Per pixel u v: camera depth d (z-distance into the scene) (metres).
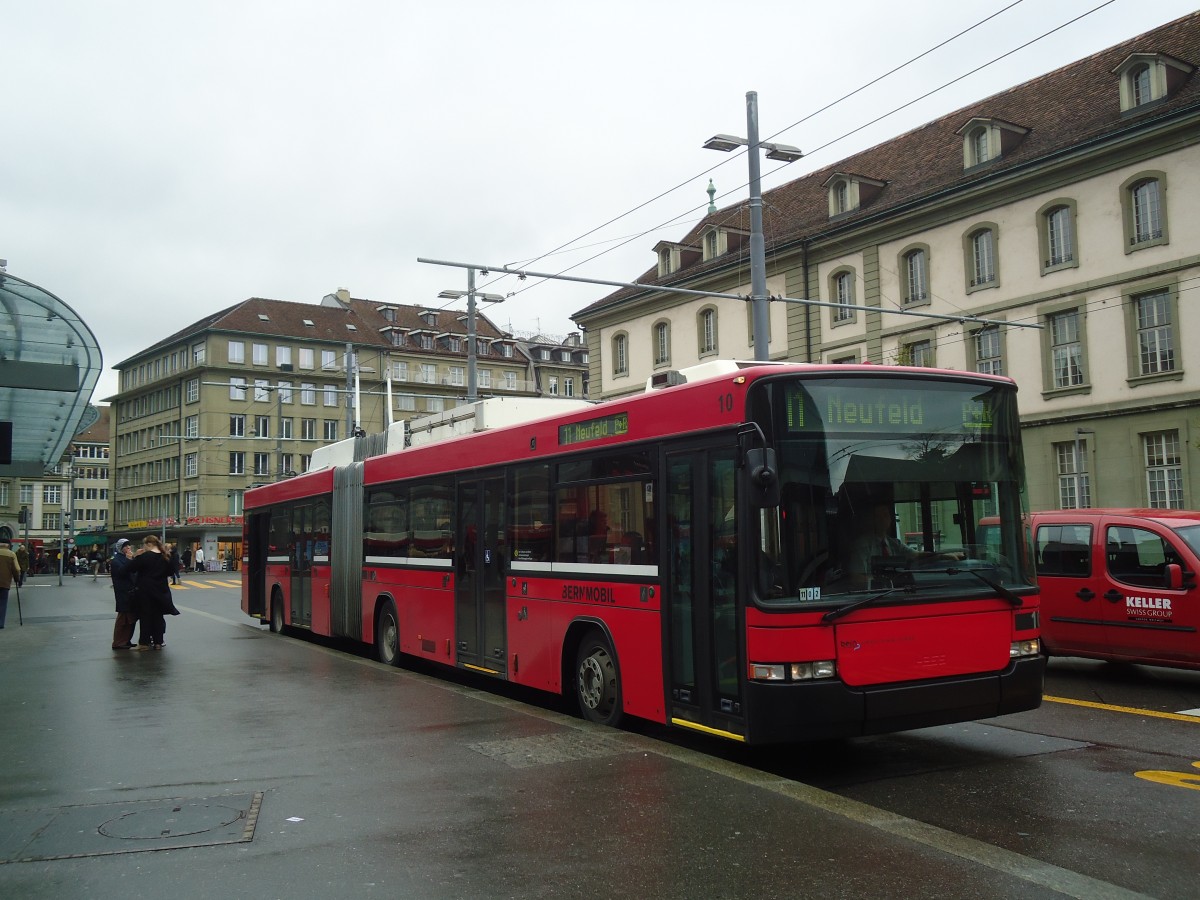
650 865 5.15
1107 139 29.69
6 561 21.14
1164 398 28.83
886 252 36.78
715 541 7.45
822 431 7.14
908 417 7.43
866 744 8.54
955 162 36.12
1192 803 6.53
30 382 17.73
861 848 5.37
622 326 49.09
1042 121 33.62
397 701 10.21
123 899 4.81
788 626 6.80
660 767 7.12
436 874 5.08
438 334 91.88
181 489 82.69
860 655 6.95
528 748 7.82
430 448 12.73
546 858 5.28
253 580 20.97
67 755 8.00
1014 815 6.30
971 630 7.35
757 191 17.56
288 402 83.50
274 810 6.27
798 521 6.95
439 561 12.27
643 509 8.38
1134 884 5.05
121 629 16.19
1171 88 29.20
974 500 7.56
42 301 17.67
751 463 6.82
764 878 4.95
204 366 80.56
